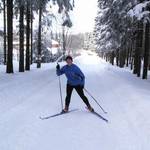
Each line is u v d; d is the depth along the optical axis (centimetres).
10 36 2000
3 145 574
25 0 1930
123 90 1371
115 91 1370
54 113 870
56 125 738
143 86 1616
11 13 1969
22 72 2216
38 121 768
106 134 673
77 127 727
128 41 3136
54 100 1085
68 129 706
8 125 714
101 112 902
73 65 886
